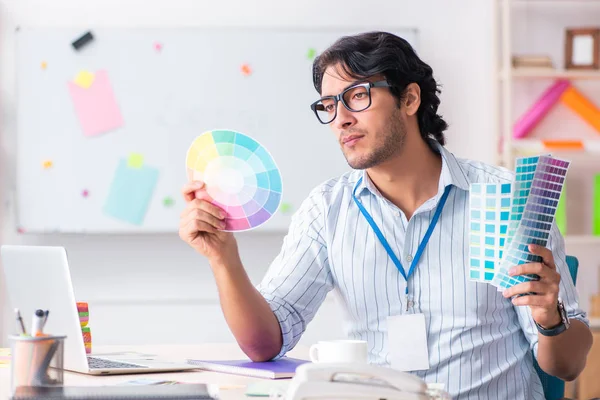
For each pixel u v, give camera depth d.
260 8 3.50
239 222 1.59
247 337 1.71
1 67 3.42
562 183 1.30
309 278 1.87
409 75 1.76
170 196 3.41
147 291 3.47
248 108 3.44
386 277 1.78
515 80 3.63
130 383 1.41
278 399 1.27
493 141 3.49
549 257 1.36
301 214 1.94
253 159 1.58
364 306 1.80
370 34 1.78
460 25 3.59
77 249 3.45
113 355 1.87
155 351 2.00
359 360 1.37
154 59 3.40
